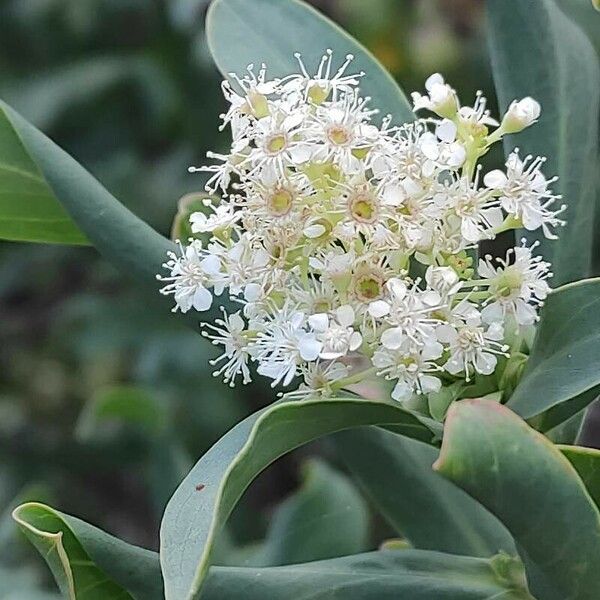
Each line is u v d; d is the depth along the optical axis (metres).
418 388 0.19
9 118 0.22
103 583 0.20
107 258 0.22
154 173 0.51
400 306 0.19
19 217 0.23
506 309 0.19
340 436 0.25
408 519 0.25
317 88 0.19
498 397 0.20
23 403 0.54
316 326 0.19
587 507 0.18
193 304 0.20
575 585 0.19
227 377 0.20
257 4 0.24
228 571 0.21
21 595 0.35
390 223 0.19
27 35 0.52
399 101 0.23
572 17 0.42
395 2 0.47
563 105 0.23
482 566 0.22
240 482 0.18
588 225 0.23
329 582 0.21
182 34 0.52
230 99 0.20
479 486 0.18
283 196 0.19
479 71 0.46
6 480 0.51
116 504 0.55
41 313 0.57
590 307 0.20
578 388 0.19
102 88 0.51
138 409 0.33
